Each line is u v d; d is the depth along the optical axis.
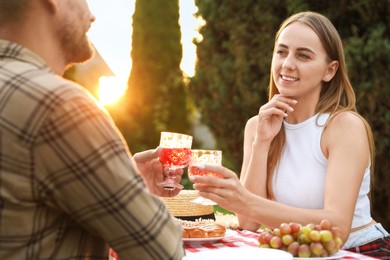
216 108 6.68
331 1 5.68
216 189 2.00
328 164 2.44
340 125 2.48
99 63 8.38
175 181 2.29
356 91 5.50
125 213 1.24
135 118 10.44
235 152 6.66
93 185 1.21
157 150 2.25
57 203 1.22
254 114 6.38
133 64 10.58
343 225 2.21
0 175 1.17
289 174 2.57
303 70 2.52
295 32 2.53
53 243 1.25
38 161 1.18
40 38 1.35
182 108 10.59
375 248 2.49
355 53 5.45
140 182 1.28
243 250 1.62
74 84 1.27
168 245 1.30
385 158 5.51
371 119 5.49
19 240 1.21
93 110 1.24
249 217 2.08
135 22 10.60
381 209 5.69
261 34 6.18
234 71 6.45
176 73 10.58
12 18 1.32
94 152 1.21
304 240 1.71
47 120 1.18
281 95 2.61
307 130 2.57
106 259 1.39
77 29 1.41
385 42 5.37
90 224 1.25
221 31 6.63
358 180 2.35
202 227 2.10
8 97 1.20
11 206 1.19
